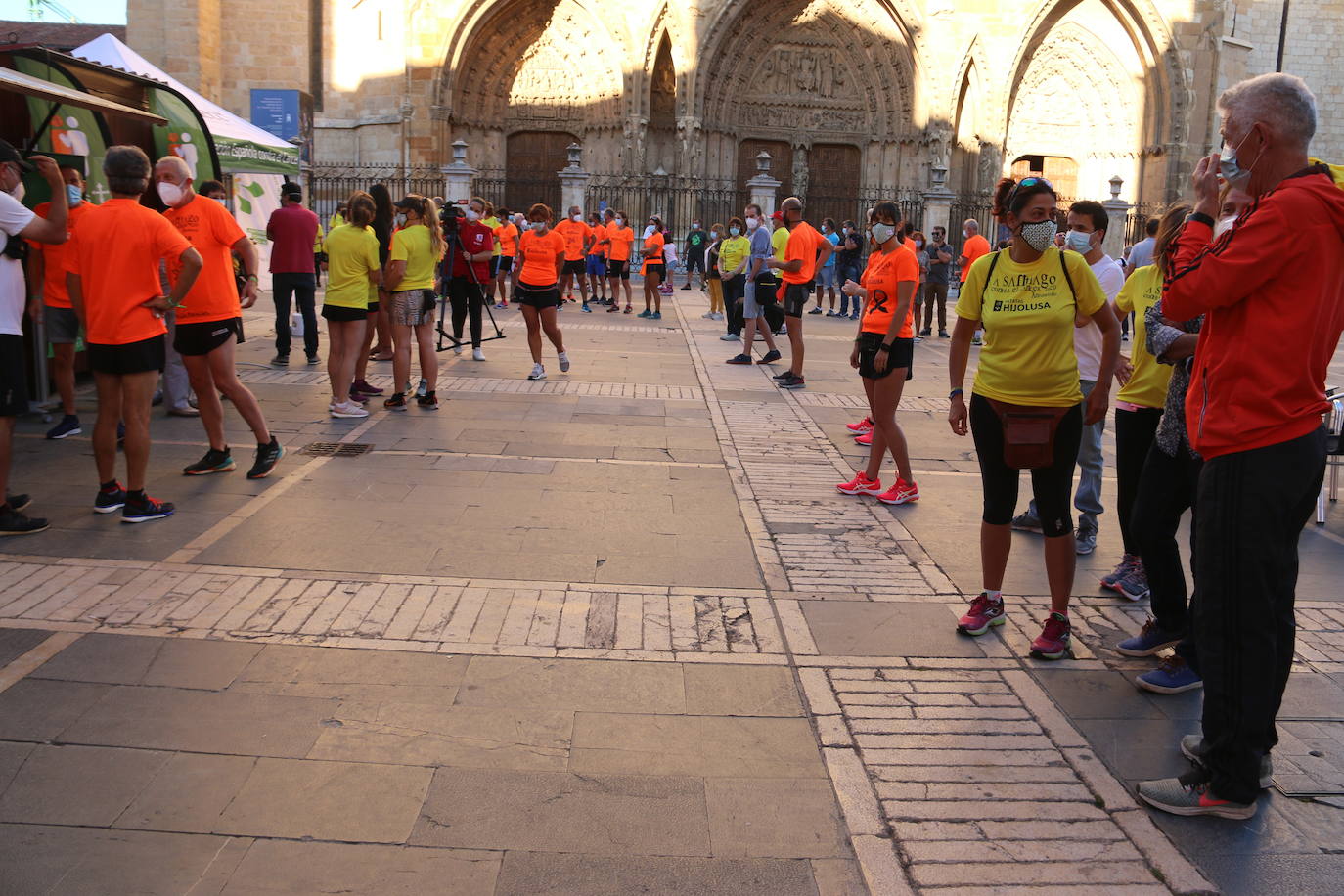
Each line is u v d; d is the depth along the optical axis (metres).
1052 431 4.62
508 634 4.75
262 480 7.18
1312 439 3.45
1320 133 36.00
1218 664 3.49
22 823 3.20
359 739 3.77
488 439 8.71
